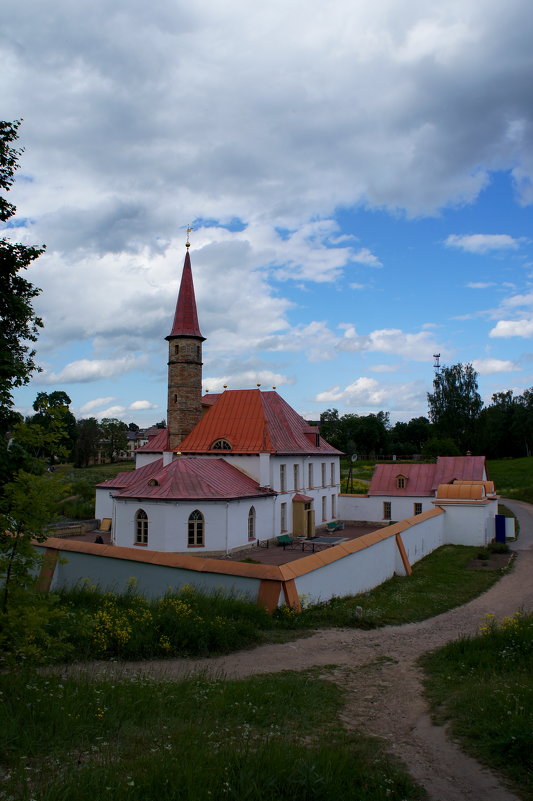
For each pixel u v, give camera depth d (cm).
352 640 1625
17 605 1024
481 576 2856
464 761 799
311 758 723
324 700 1077
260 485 3934
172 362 4425
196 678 1135
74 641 1343
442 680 1223
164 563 2075
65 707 866
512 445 12200
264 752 728
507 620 1568
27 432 1075
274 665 1339
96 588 1950
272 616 1795
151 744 782
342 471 9338
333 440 12500
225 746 770
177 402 4388
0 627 1012
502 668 1269
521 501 6538
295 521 4291
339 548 2256
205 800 607
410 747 855
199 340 4491
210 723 876
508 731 849
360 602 2158
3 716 812
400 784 711
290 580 1870
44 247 1259
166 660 1338
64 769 684
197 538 3391
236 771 682
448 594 2423
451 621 1967
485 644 1446
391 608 2089
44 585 2281
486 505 3944
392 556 2788
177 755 715
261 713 953
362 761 761
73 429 10556
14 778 642
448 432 10025
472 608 2202
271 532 3972
